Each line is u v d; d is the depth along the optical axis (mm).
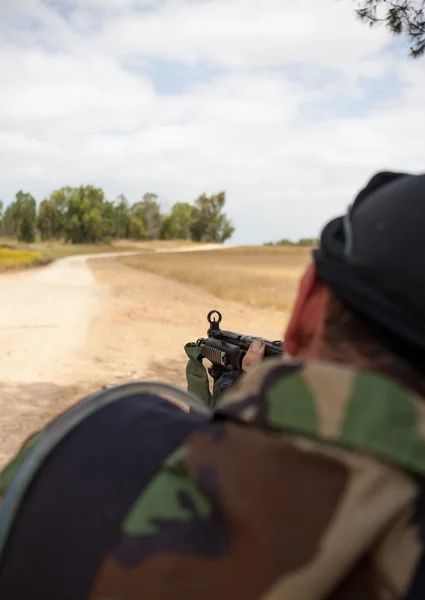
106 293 22453
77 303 17906
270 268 49281
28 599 719
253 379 703
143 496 684
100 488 729
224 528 619
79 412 848
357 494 593
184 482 675
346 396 634
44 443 818
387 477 601
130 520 668
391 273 684
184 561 609
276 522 593
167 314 15852
